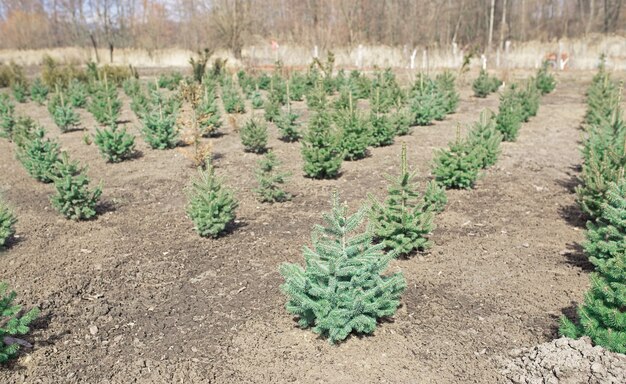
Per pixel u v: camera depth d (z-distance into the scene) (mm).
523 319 5344
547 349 4527
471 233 7566
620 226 5742
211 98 14531
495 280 6180
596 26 50000
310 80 20875
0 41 53812
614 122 9398
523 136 14047
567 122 15922
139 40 49250
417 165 11055
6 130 14836
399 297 5781
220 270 6566
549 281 6137
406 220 6516
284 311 5570
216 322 5410
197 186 7492
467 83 24766
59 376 4617
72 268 6648
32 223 8289
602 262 5359
